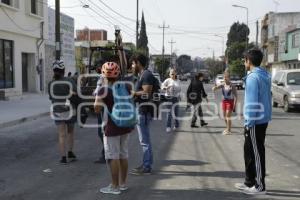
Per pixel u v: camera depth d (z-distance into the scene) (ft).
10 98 84.07
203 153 34.45
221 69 395.34
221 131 47.73
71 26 135.33
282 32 195.72
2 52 86.12
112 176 22.99
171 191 23.48
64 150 30.35
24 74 101.60
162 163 30.58
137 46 158.92
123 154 23.45
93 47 68.95
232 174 27.35
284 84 74.02
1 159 31.81
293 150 36.01
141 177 26.50
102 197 22.36
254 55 22.90
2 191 23.47
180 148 36.78
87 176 26.73
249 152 23.13
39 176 26.76
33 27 99.91
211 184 24.94
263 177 22.89
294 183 25.25
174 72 48.55
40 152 34.50
